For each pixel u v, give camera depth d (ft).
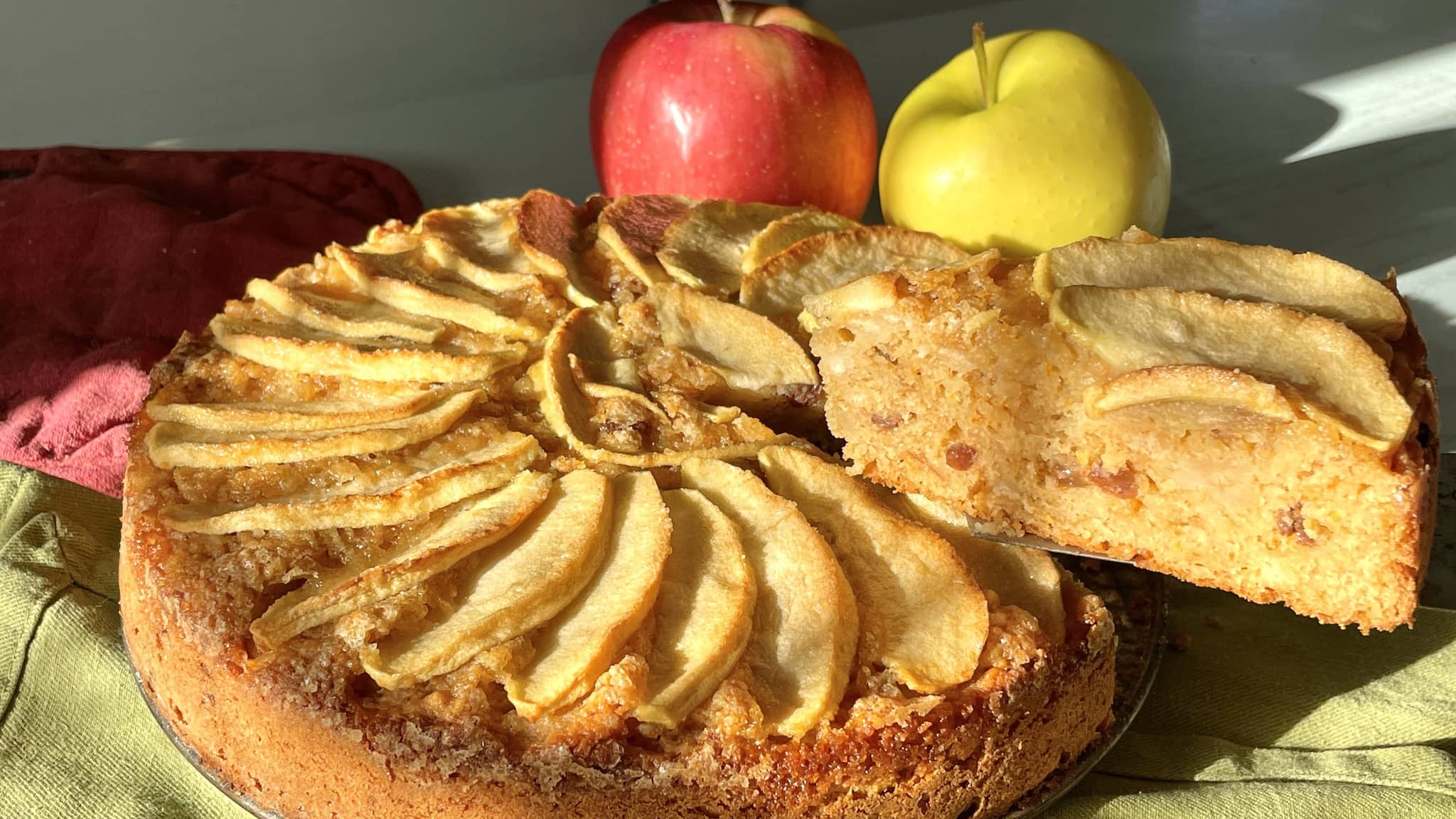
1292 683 1.25
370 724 1.09
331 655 1.12
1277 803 1.14
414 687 1.11
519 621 1.11
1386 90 2.05
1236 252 1.25
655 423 1.29
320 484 1.22
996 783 1.13
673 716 1.08
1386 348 1.17
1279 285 1.23
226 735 1.15
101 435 1.51
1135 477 1.19
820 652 1.12
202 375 1.31
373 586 1.13
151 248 1.64
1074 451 1.21
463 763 1.08
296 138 1.99
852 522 1.22
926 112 1.55
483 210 1.53
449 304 1.35
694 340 1.36
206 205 1.77
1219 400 1.13
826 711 1.09
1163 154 1.54
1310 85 2.08
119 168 1.83
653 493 1.21
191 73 1.97
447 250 1.42
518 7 2.10
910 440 1.26
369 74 2.07
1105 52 1.54
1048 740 1.15
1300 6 2.36
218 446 1.22
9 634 1.28
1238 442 1.15
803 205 1.61
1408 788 1.14
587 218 1.53
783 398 1.34
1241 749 1.20
